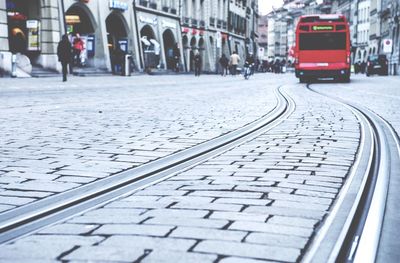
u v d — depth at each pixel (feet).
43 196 11.64
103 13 110.73
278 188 12.19
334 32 91.25
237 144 19.77
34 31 92.38
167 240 8.41
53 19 93.40
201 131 23.57
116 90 57.36
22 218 9.79
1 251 7.99
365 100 45.52
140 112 32.55
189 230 8.94
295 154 17.24
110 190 12.26
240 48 238.68
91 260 7.55
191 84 79.87
